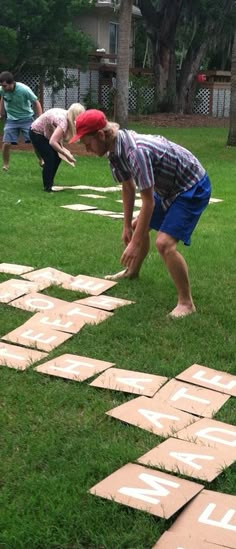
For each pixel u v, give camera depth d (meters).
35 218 7.35
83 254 5.93
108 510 2.39
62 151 8.53
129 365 3.67
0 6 19.48
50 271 5.35
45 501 2.45
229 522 2.33
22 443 2.87
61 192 9.23
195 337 4.09
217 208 8.69
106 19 29.70
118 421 3.08
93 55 28.25
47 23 20.52
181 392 3.36
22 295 4.77
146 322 4.33
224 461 2.72
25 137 10.50
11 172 10.77
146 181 3.97
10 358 3.74
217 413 3.18
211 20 28.03
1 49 18.95
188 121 26.88
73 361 3.71
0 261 5.63
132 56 35.06
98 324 4.27
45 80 24.17
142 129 22.38
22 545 2.23
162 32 27.78
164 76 28.64
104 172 11.60
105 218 7.53
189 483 2.55
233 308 4.63
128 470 2.64
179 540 2.23
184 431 2.97
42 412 3.15
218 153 15.53
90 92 27.73
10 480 2.60
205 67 37.12
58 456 2.78
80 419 3.09
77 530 2.31
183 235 4.26
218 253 6.18
